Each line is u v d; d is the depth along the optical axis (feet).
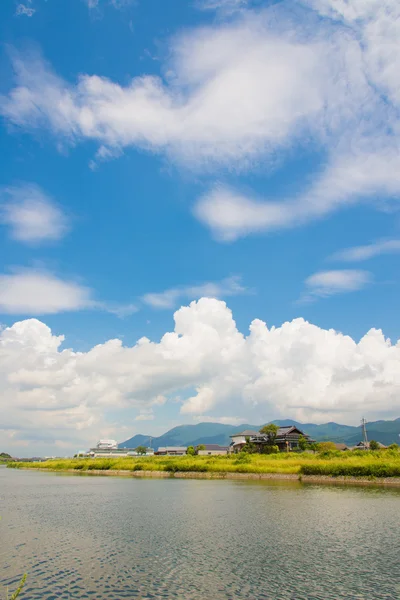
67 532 146.72
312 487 271.49
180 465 418.31
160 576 97.09
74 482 370.32
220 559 110.22
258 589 88.12
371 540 127.54
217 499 225.97
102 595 85.71
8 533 145.69
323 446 515.91
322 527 147.74
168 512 187.62
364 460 323.98
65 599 83.61
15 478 445.37
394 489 254.06
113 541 131.95
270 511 183.21
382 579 92.89
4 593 86.94
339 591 86.12
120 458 583.17
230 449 642.22
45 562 108.88
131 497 245.86
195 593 86.28
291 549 118.83
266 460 393.91
